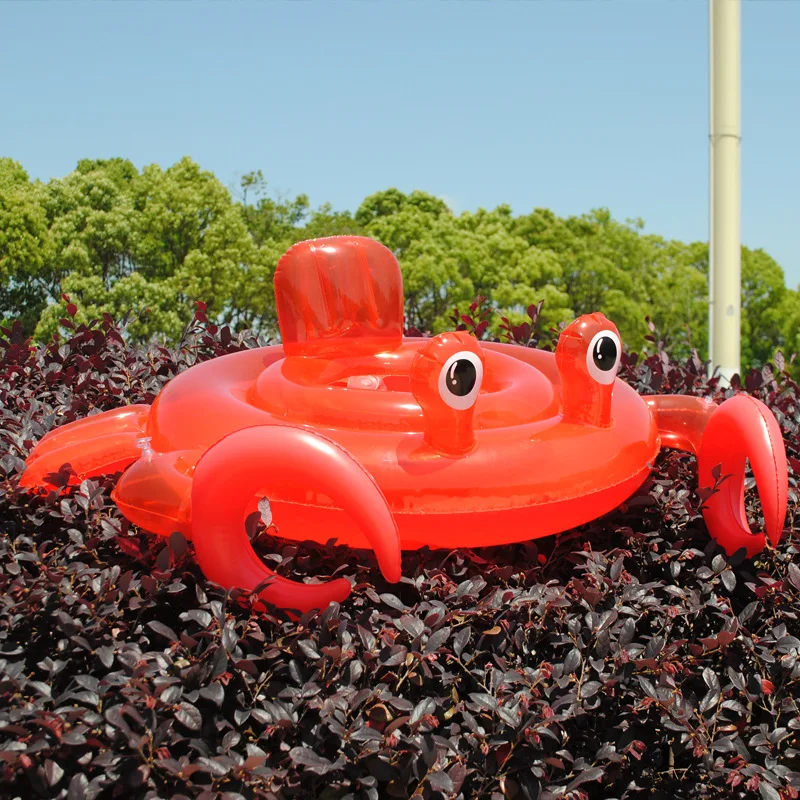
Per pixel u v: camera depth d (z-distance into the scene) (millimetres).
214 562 2520
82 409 4055
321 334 3295
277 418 2971
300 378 3230
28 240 32562
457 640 2477
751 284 44875
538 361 3736
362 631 2408
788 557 3158
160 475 2645
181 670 2246
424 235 38719
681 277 44406
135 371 4480
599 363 2900
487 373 3531
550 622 2674
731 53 5969
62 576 2541
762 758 2637
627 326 42375
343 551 2832
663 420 3443
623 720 2564
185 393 3162
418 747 2242
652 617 2906
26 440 3521
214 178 36781
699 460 3262
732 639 2635
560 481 2764
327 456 2438
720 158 6043
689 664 2730
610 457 2898
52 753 2135
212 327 5086
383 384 3424
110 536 2801
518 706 2354
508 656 2604
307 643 2375
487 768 2322
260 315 37781
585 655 2625
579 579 2918
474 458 2715
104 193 34875
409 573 2811
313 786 2270
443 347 2607
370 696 2266
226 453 2438
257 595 2488
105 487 3217
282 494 2686
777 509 2842
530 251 40250
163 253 35812
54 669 2322
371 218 43531
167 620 2654
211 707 2332
